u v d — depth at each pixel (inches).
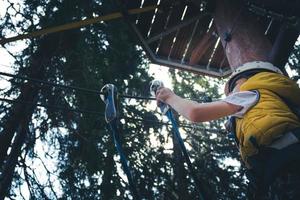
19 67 406.3
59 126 402.3
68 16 400.8
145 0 298.8
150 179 443.5
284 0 175.3
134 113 461.7
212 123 535.2
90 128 386.9
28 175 385.7
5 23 418.0
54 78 406.6
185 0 287.4
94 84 386.6
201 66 326.6
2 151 371.9
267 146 58.3
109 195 392.5
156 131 469.7
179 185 441.4
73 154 405.4
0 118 389.1
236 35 201.8
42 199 385.4
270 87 65.4
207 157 494.6
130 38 446.0
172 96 70.5
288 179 54.6
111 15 270.4
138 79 457.1
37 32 237.1
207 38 293.4
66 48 412.2
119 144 74.4
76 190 395.5
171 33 313.7
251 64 75.1
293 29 176.6
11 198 369.4
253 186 61.9
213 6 246.1
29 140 391.5
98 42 416.8
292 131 57.6
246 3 201.3
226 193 456.1
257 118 60.7
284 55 179.9
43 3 419.8
